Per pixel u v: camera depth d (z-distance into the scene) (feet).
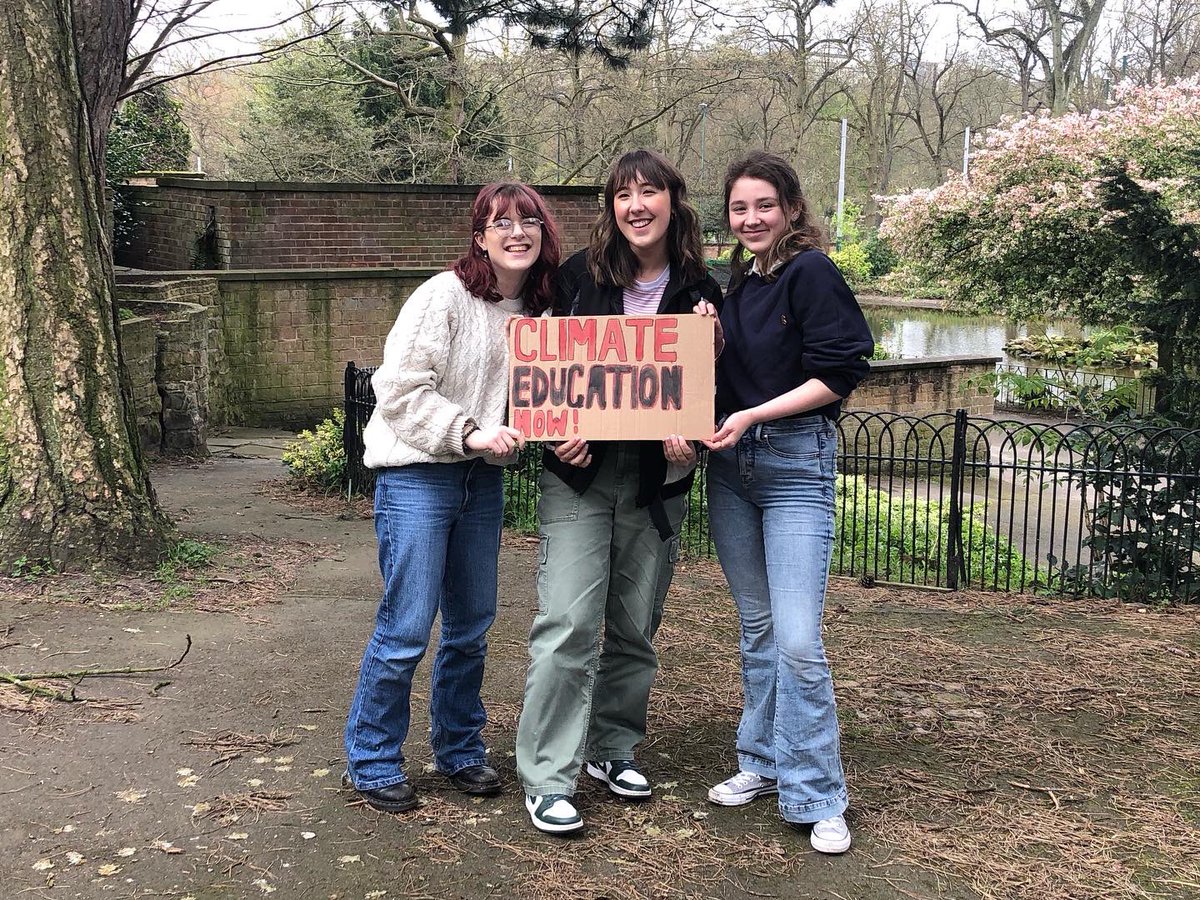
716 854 9.36
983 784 11.07
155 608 15.47
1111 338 39.78
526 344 9.37
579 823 9.48
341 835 9.42
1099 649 16.17
